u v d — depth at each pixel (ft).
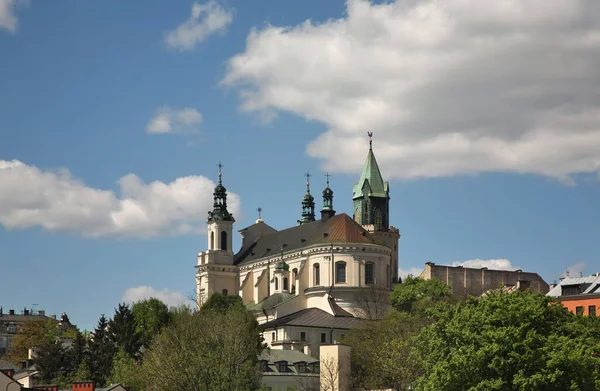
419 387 377.30
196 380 423.64
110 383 521.65
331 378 426.51
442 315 382.01
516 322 354.74
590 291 583.17
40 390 353.92
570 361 335.26
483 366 346.74
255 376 517.96
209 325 497.87
